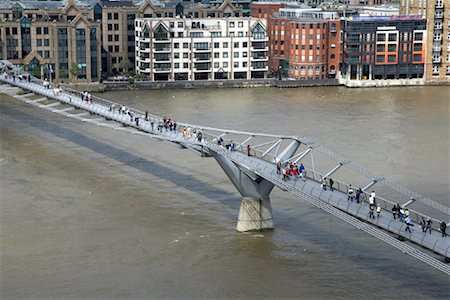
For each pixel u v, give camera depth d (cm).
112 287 12438
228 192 17138
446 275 12731
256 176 14638
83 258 13538
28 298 12056
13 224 15150
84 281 12650
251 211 14712
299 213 15662
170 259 13500
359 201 13125
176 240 14312
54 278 12769
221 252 13775
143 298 12062
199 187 17500
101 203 16412
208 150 15175
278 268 13100
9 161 19800
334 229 14812
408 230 12012
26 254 13700
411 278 12638
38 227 15012
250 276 12812
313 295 12094
